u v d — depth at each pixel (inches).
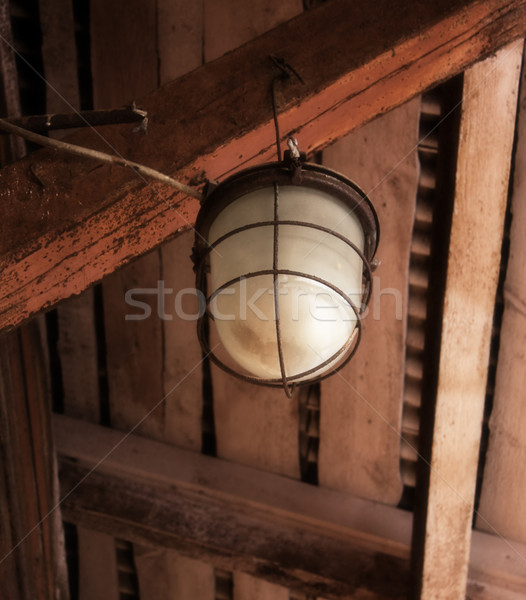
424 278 110.0
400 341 113.4
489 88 82.5
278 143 63.3
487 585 116.0
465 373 94.9
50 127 56.7
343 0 69.8
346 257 56.5
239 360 55.6
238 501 128.7
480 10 67.3
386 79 69.0
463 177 86.0
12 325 70.1
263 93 67.0
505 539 120.6
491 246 88.7
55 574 118.2
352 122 71.5
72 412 143.5
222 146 65.8
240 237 55.9
